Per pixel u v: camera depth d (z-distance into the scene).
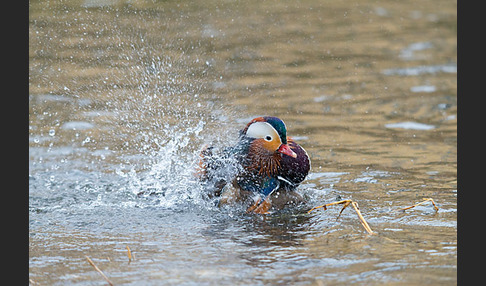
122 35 18.16
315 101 15.70
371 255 7.91
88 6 19.94
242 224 9.39
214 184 10.46
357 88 16.77
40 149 12.73
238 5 23.48
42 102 14.80
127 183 11.36
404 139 13.38
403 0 25.94
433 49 20.14
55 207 10.26
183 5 21.94
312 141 13.23
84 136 13.34
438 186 10.79
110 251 8.30
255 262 7.77
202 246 8.42
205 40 19.22
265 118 10.23
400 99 15.98
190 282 7.18
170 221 9.60
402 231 8.82
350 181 11.15
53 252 8.27
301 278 7.21
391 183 11.00
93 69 16.14
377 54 19.64
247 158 10.26
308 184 11.04
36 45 17.41
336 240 8.52
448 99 15.91
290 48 19.77
